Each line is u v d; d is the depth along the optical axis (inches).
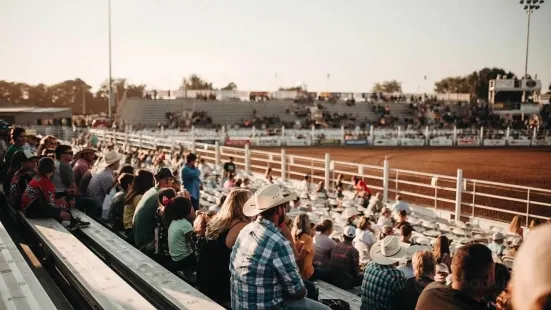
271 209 159.9
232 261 163.9
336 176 1107.3
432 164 1406.3
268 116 2716.5
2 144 543.2
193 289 198.5
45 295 179.0
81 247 250.5
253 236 159.2
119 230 327.6
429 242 396.8
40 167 316.2
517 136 2247.8
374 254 216.4
